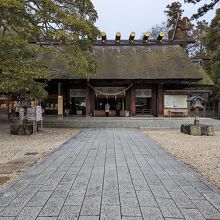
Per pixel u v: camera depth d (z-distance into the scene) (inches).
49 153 359.6
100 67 932.6
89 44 601.9
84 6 561.9
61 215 156.6
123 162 301.9
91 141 477.4
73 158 324.2
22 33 537.3
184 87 1029.2
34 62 514.6
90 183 219.0
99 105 1032.8
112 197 186.1
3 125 752.3
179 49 1072.2
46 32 515.8
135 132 635.5
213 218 153.9
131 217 153.9
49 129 695.1
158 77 880.3
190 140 500.4
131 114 980.6
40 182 222.8
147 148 401.7
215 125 733.3
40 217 154.0
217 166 287.1
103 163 295.9
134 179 232.1
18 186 212.1
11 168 278.2
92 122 767.1
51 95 1017.5
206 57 1333.7
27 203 175.6
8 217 154.3
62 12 502.9
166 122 779.4
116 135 570.9
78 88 1010.7
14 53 495.2
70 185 213.8
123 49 1079.6
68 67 924.6
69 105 1016.2
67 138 521.3
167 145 438.3
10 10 464.8
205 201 180.5
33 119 642.8
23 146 423.5
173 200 181.6
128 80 896.3
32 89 556.4
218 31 894.4
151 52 1055.0
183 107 955.3
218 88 1199.6
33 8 512.7
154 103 1007.6
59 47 643.5
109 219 151.1
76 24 513.7
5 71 467.5
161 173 253.8
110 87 987.9
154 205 172.2
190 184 219.3
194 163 304.2
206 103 1339.8
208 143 461.4
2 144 444.1
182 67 938.7
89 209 165.0
